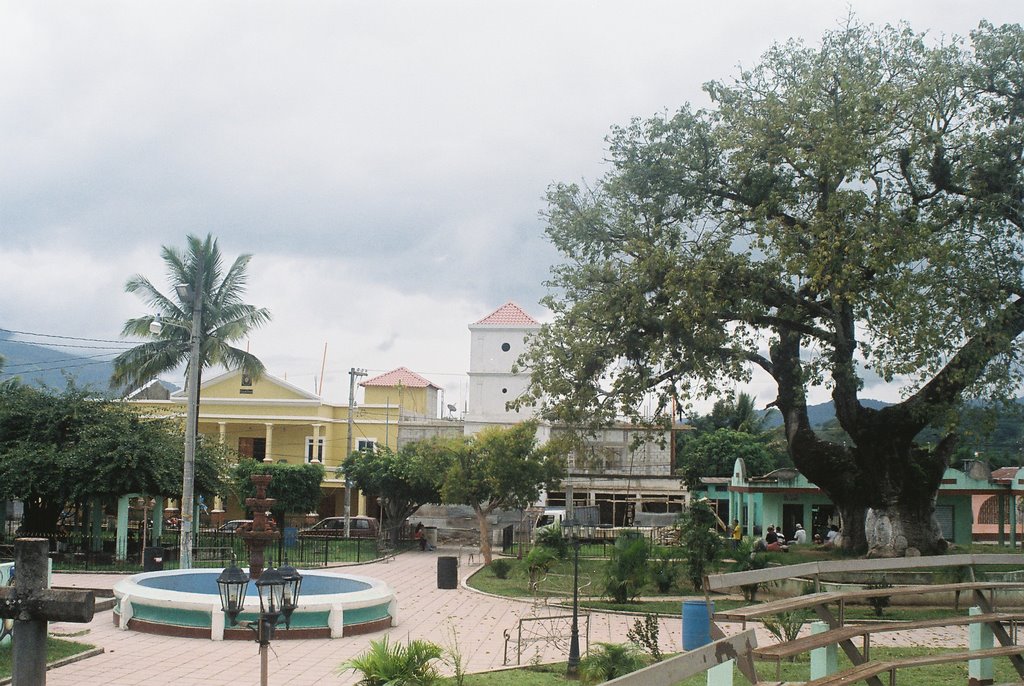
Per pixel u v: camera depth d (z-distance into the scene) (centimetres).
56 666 1502
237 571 1098
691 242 2523
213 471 3609
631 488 5172
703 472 6075
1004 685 970
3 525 3622
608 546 4047
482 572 3334
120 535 3334
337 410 5850
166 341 3734
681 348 2506
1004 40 2411
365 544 4472
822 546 3362
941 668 1326
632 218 2589
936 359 2267
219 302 3819
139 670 1495
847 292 2211
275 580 1077
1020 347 2358
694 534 2689
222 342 3750
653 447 5412
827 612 878
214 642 1778
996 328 2248
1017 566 2636
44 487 3244
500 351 5531
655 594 2592
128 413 3544
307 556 3766
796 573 916
